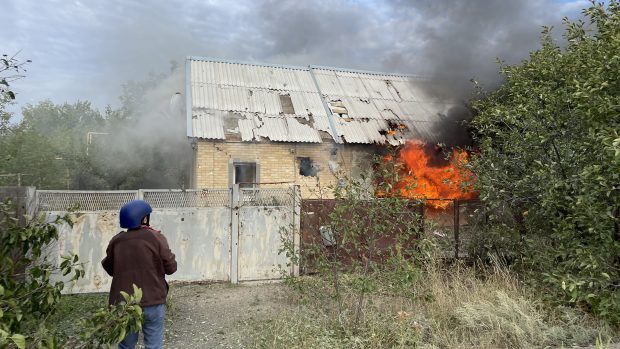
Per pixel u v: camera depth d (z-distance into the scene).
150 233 3.62
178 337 4.75
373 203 4.91
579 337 4.14
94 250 6.39
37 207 6.02
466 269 6.33
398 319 4.52
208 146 11.37
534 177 5.41
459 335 4.40
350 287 4.97
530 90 6.20
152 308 3.52
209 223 7.06
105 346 2.62
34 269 2.94
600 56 4.83
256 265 7.20
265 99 13.08
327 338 4.28
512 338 4.21
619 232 4.60
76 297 6.12
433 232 5.82
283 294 6.42
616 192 4.49
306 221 7.13
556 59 6.11
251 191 7.25
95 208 6.45
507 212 6.54
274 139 11.66
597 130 4.63
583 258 4.46
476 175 6.38
